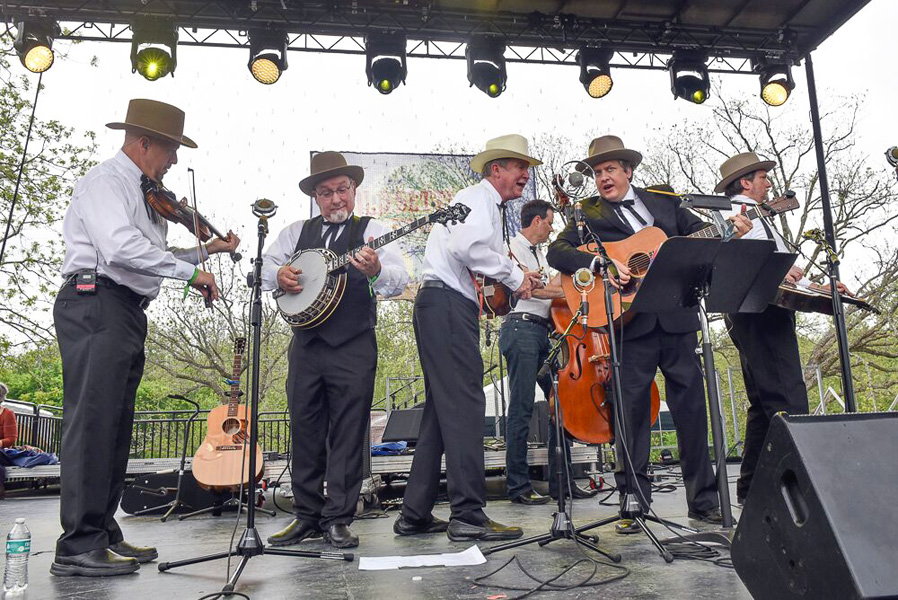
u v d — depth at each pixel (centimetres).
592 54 773
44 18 684
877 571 140
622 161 409
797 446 156
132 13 691
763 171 464
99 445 297
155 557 330
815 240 387
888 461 154
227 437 555
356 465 362
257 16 708
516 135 377
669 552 280
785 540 160
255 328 298
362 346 366
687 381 377
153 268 304
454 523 352
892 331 1482
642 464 371
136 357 323
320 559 313
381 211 916
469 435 351
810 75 771
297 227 396
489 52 757
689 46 780
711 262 301
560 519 307
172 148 335
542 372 325
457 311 360
